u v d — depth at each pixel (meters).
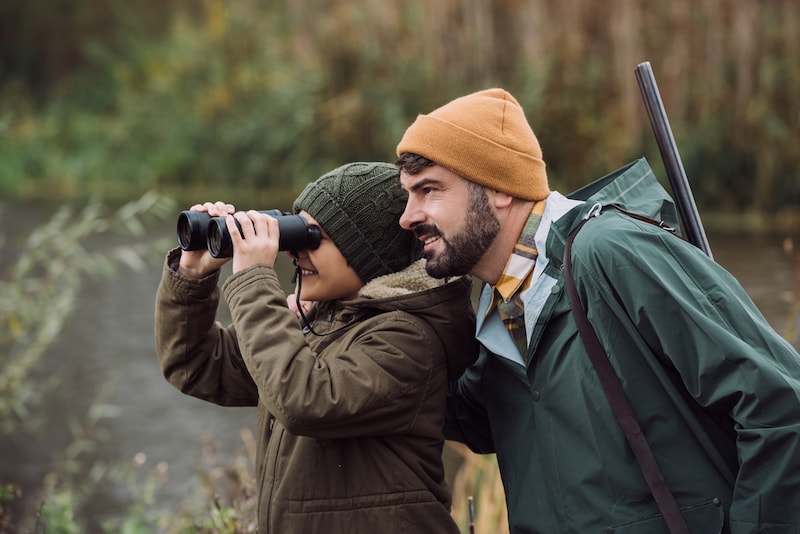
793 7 21.33
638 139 22.20
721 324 3.55
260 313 3.87
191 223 4.15
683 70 21.69
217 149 34.16
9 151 40.38
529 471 3.95
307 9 31.47
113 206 30.47
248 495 6.35
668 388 3.62
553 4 24.42
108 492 9.19
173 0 50.97
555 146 23.17
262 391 3.80
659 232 3.71
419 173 3.95
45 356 13.59
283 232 4.08
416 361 3.92
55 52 52.59
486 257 3.98
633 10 22.41
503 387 4.07
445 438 4.66
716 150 21.12
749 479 3.48
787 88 20.88
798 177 20.52
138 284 18.61
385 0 28.08
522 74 24.25
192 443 10.53
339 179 4.17
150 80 41.66
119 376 12.88
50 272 9.71
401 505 3.91
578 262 3.72
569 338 3.79
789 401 3.42
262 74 34.03
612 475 3.68
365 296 4.10
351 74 28.52
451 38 25.86
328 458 3.92
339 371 3.81
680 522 3.55
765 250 15.97
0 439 10.68
